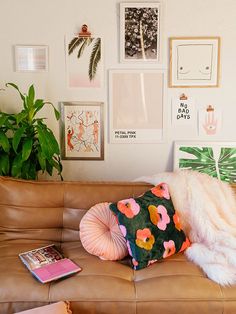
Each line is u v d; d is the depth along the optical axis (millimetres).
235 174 2414
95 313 1403
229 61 2322
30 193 1904
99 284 1458
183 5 2254
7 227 1884
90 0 2254
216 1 2252
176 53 2307
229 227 1783
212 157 2412
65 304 1310
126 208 1689
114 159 2455
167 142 2430
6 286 1438
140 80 2344
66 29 2289
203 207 1825
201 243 1759
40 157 2074
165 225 1714
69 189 1938
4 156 2119
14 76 2342
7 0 2246
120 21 2266
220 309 1397
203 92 2361
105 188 1958
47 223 1895
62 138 2420
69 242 1897
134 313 1404
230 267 1533
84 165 2465
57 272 1517
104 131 2414
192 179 1939
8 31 2285
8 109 2379
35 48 2305
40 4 2258
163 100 2369
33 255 1673
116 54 2318
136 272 1583
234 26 2279
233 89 2359
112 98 2367
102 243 1681
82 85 2354
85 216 1782
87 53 2314
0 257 1672
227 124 2404
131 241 1622
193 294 1417
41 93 2365
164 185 1893
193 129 2410
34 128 2141
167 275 1526
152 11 2256
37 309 1269
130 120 2398
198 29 2285
